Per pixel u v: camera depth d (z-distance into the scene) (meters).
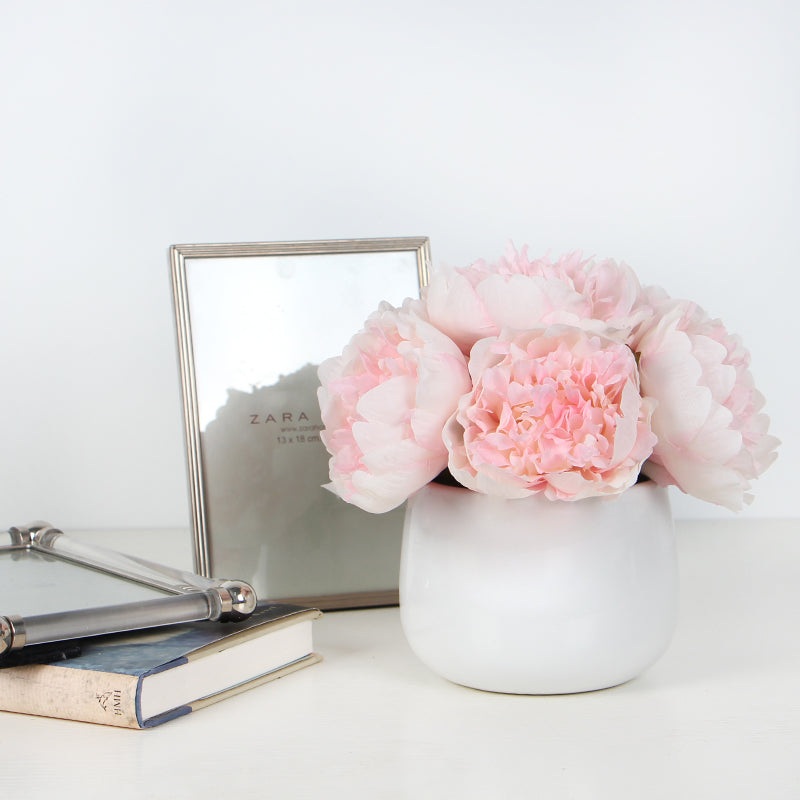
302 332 0.88
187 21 1.21
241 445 0.87
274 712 0.62
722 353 0.59
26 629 0.58
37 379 1.24
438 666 0.65
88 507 1.26
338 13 1.22
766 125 1.23
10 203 1.23
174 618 0.63
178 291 0.86
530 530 0.60
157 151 1.22
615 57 1.23
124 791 0.51
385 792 0.51
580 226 1.24
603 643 0.61
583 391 0.56
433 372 0.57
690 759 0.54
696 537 1.15
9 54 1.21
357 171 1.23
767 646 0.75
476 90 1.23
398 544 0.89
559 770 0.53
